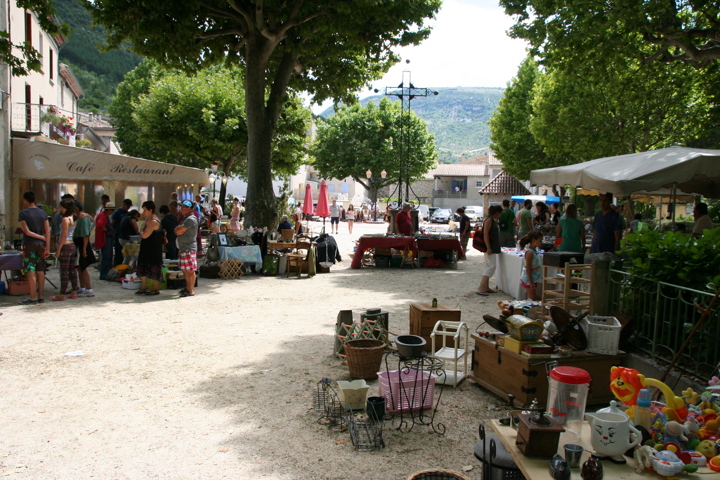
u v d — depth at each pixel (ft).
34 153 45.44
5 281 34.30
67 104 97.40
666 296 15.12
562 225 30.40
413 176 163.43
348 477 11.46
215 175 80.79
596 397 15.01
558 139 85.66
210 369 18.71
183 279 35.55
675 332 15.15
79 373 18.16
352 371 17.47
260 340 22.54
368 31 49.60
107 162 46.91
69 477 11.32
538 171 32.17
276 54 55.77
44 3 33.88
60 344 21.57
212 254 42.14
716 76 42.24
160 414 14.79
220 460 12.16
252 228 45.01
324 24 45.98
